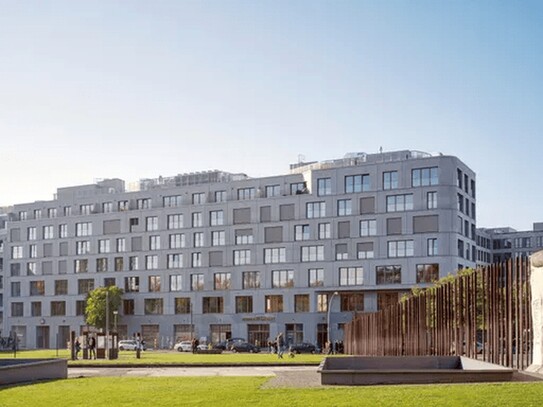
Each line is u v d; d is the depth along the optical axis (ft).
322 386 68.85
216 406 55.72
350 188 334.65
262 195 360.07
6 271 428.56
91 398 65.10
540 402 48.49
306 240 342.03
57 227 414.21
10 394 70.33
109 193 406.00
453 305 101.86
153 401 60.95
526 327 78.48
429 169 318.04
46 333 413.59
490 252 480.23
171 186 398.01
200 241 371.76
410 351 127.03
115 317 321.11
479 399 50.62
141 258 386.73
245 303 356.18
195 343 244.83
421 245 315.99
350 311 330.34
